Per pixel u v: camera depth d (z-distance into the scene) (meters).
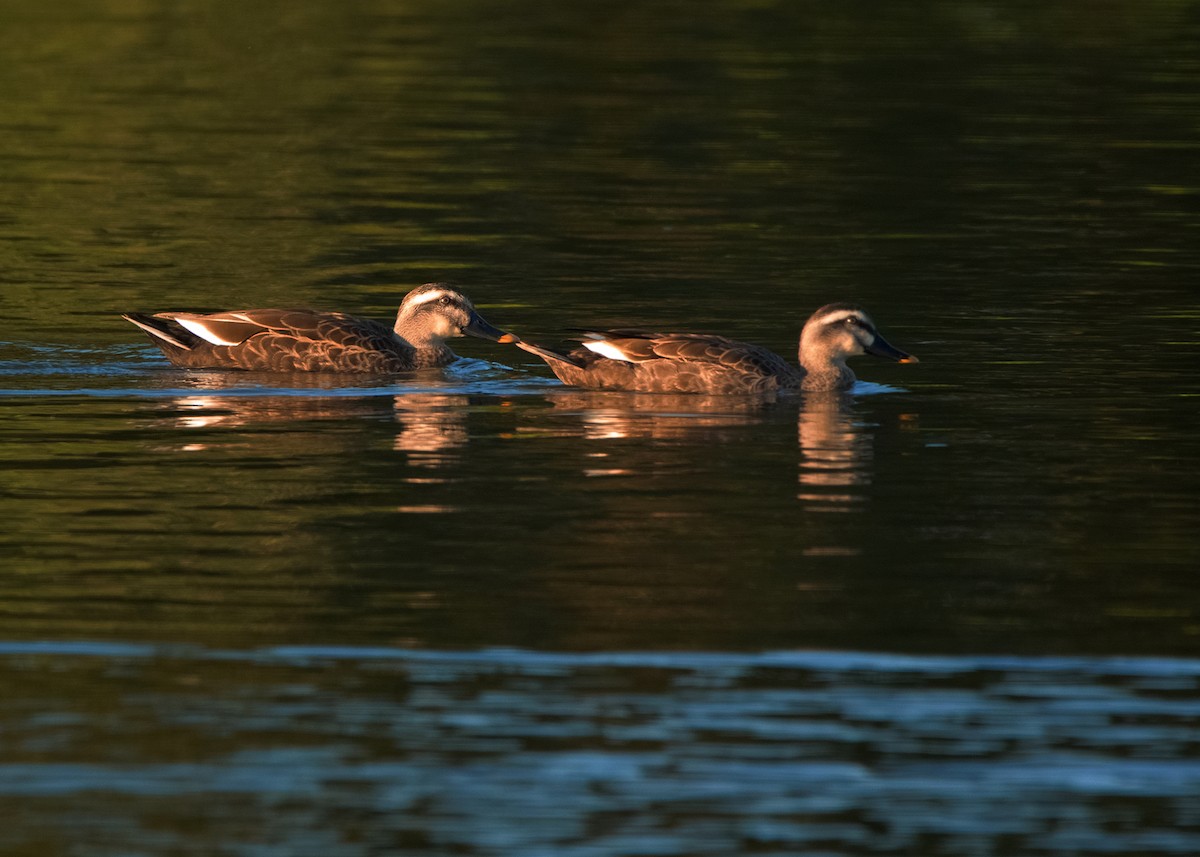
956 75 41.00
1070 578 14.25
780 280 24.97
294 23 46.78
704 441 18.09
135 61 41.38
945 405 19.41
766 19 48.09
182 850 10.34
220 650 12.83
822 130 35.50
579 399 19.92
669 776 11.16
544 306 23.59
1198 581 14.19
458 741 11.54
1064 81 40.31
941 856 10.34
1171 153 33.59
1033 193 30.55
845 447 17.84
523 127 35.66
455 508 15.87
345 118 36.25
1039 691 12.25
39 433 18.09
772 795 10.94
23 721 11.73
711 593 13.89
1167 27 47.31
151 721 11.77
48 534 15.11
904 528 15.38
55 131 34.44
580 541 15.01
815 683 12.37
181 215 28.61
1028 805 10.84
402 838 10.50
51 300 23.64
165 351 21.02
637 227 28.16
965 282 24.91
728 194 30.44
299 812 10.73
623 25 47.09
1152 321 22.84
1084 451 17.64
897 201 30.00
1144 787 11.06
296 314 21.09
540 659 12.70
